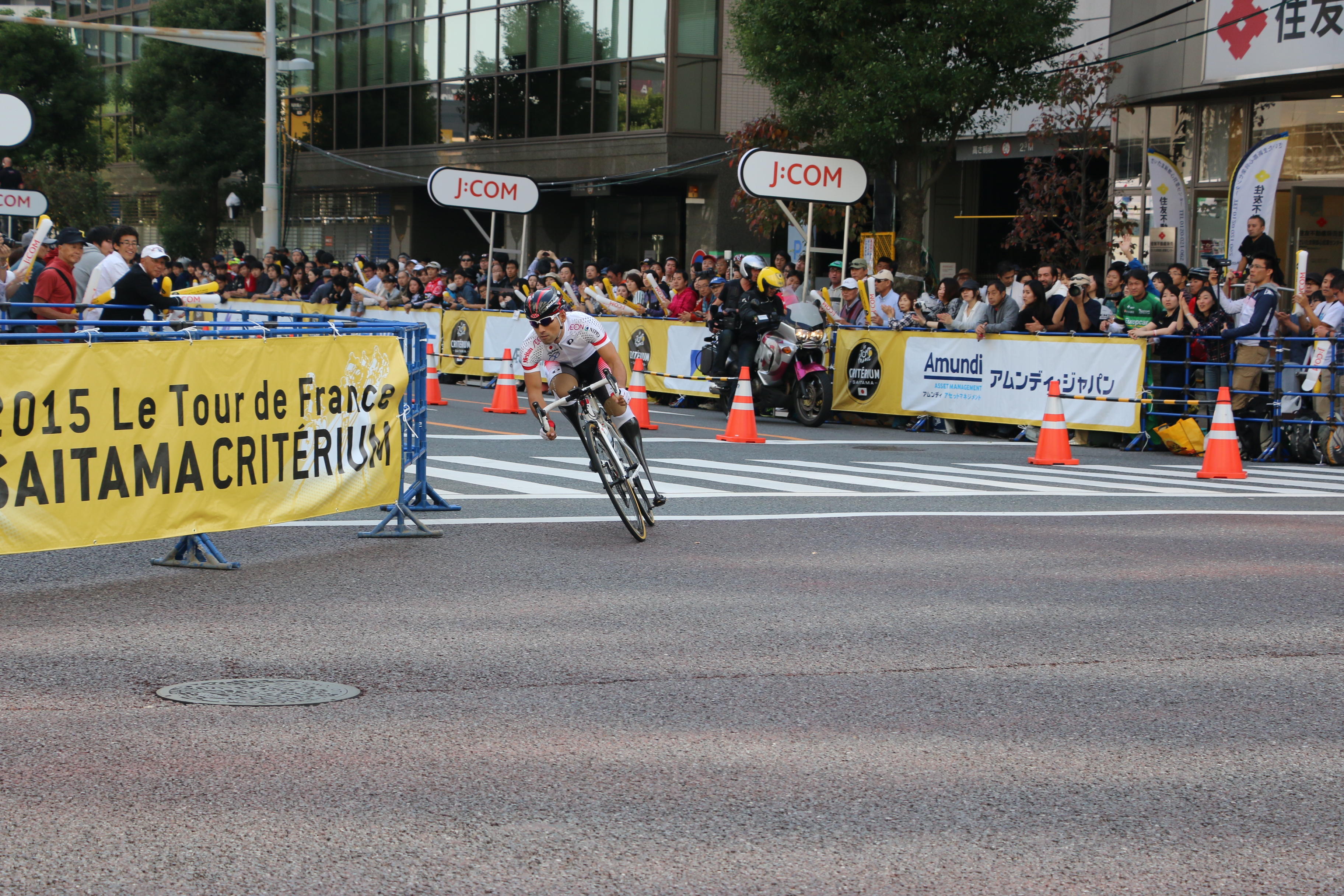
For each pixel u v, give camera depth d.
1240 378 20.47
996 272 42.53
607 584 10.56
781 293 25.78
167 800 5.86
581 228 50.88
